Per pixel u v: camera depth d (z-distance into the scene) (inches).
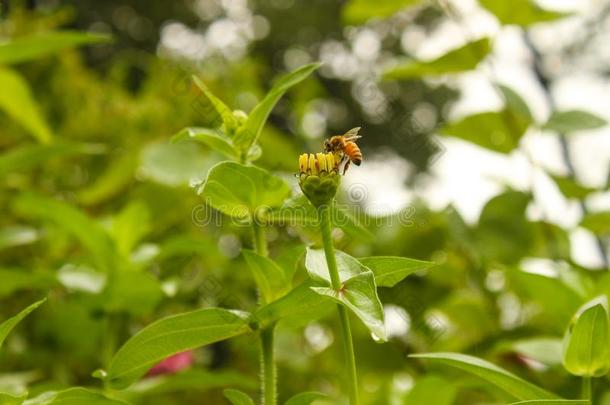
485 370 29.2
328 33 103.4
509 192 42.4
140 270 38.5
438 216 47.0
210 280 33.1
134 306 37.7
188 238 38.4
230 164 28.0
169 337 28.5
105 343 38.0
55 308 42.3
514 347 33.8
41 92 63.9
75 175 59.7
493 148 45.3
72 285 37.3
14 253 50.4
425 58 46.8
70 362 43.3
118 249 38.6
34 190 55.7
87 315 39.7
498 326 44.1
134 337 28.4
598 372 30.0
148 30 99.4
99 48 96.9
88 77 67.1
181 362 41.1
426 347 42.4
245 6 99.0
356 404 27.6
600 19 66.2
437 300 45.5
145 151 46.1
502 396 32.9
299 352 48.3
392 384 39.4
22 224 54.1
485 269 45.3
